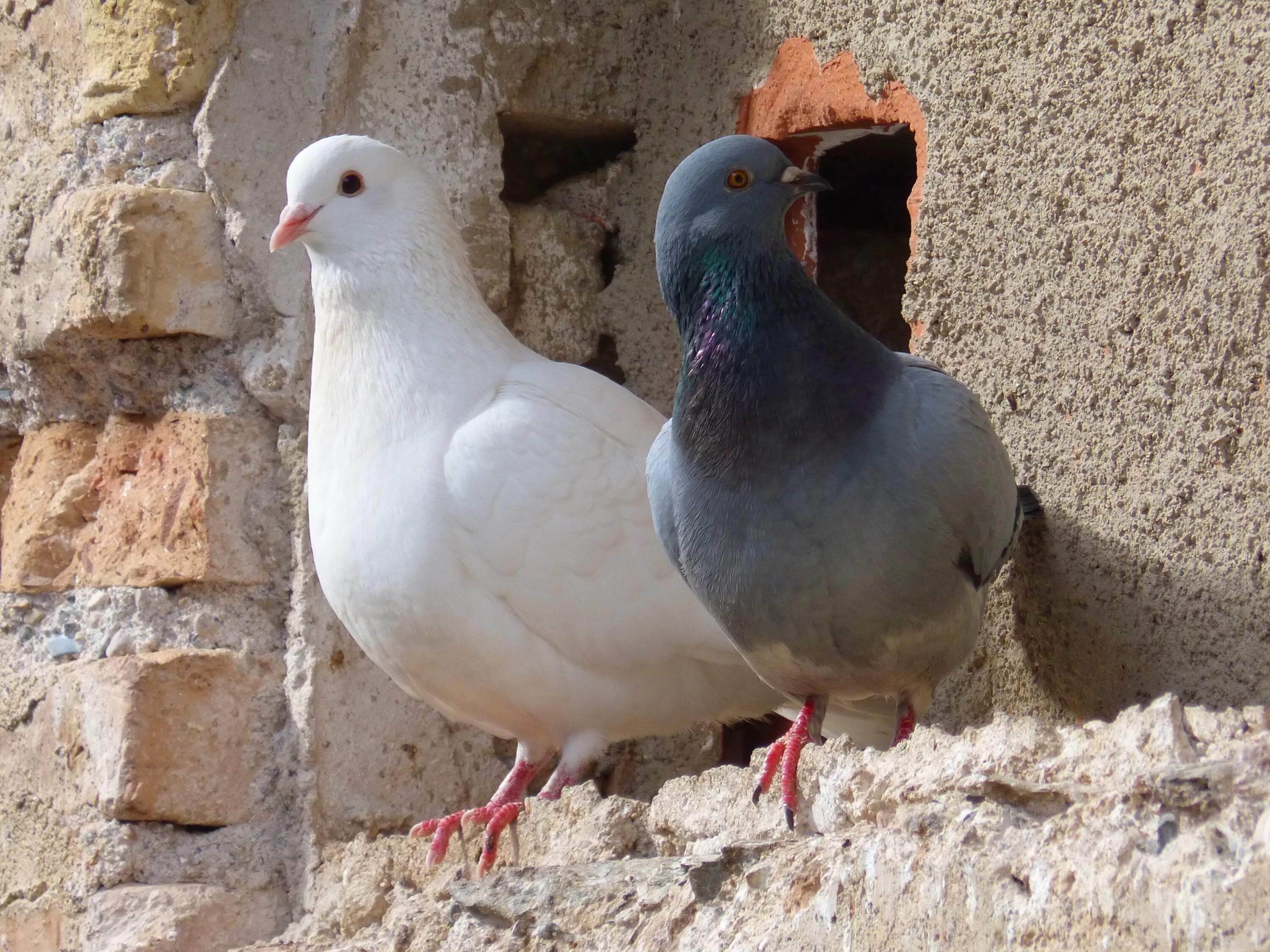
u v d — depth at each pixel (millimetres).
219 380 5680
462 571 4766
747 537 4051
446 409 4914
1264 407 4043
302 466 5598
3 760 5910
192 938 5242
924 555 4008
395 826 5570
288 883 5453
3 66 6281
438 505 4758
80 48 5922
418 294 5090
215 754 5430
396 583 4785
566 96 6309
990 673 5066
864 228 7586
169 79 5648
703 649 4902
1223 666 4141
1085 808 2678
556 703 4938
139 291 5520
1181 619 4273
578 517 4793
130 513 5699
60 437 6031
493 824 4477
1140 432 4422
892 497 3967
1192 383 4250
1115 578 4496
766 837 3748
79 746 5531
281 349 5570
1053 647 4773
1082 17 4641
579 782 6016
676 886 3469
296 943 4906
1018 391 4848
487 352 5129
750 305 4086
